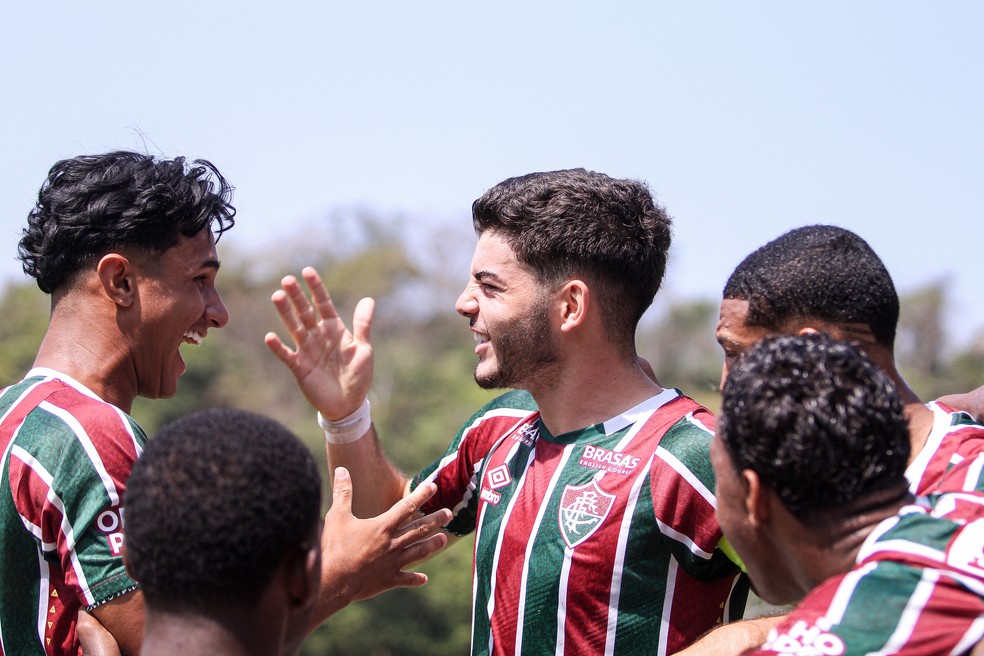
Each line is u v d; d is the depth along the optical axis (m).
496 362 4.64
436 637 39.12
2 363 44.03
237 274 62.06
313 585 3.07
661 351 51.00
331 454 5.00
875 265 4.11
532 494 4.52
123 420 4.17
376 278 63.09
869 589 3.03
